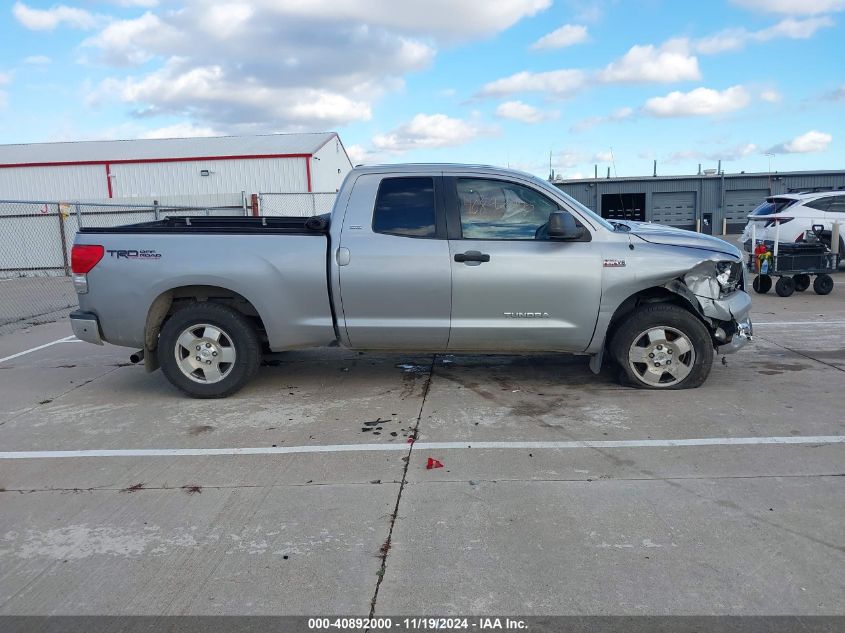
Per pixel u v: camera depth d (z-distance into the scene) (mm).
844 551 3379
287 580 3234
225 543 3594
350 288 5812
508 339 5922
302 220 7516
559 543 3514
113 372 7426
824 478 4227
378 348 6066
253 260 5859
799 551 3387
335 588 3160
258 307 5891
